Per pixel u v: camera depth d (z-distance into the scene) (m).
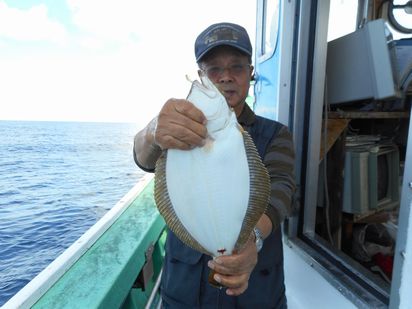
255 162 0.87
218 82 1.35
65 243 15.84
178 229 0.88
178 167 0.86
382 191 2.26
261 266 1.29
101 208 22.50
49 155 56.16
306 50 1.87
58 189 28.95
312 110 1.89
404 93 1.84
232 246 0.87
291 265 1.96
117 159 50.91
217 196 0.86
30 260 13.79
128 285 1.56
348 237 2.18
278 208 1.09
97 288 1.38
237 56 1.35
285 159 1.28
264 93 2.39
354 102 2.11
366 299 1.28
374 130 2.61
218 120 0.88
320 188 2.20
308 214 1.96
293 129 1.95
